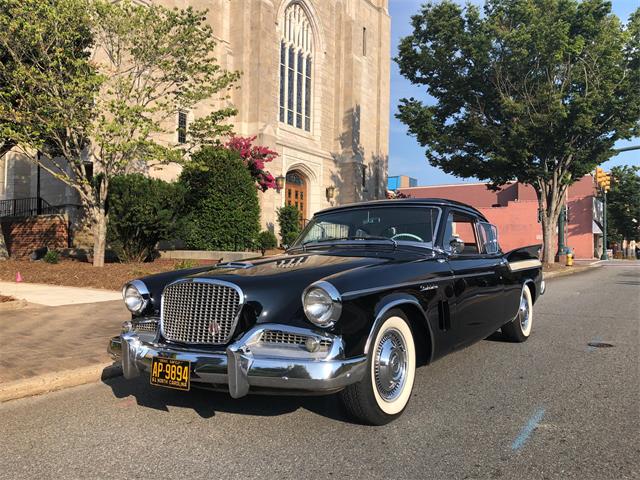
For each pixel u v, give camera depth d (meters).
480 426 3.58
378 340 3.47
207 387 3.32
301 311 3.25
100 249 13.48
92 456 3.16
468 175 21.78
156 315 3.97
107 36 13.27
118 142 13.09
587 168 21.73
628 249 54.12
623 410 3.92
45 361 5.23
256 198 17.81
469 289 4.66
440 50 19.25
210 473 2.89
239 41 24.56
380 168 34.97
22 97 11.69
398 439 3.35
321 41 30.17
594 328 7.64
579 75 18.05
